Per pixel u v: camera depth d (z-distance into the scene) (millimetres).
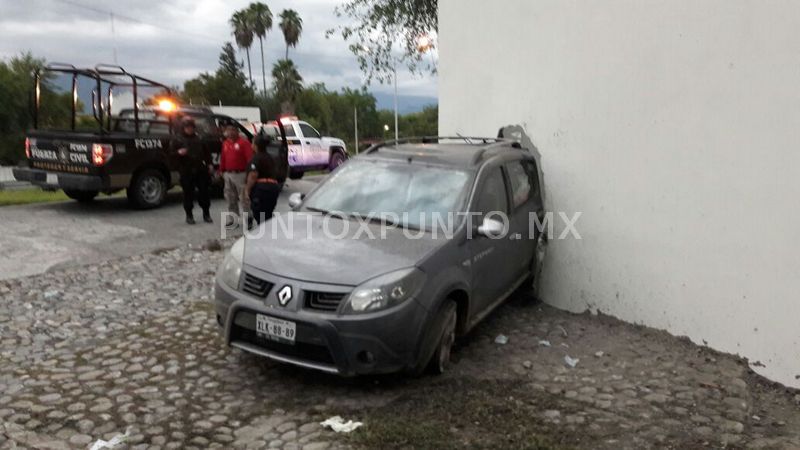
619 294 5891
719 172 4969
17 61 40438
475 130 7219
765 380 4734
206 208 10461
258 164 8789
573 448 3658
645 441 3803
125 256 8023
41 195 14492
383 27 13992
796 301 4547
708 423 4066
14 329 5367
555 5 6105
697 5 4973
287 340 4070
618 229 5820
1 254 7879
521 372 4812
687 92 5125
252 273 4285
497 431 3824
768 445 3816
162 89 11898
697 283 5223
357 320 3979
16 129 39844
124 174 10898
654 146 5426
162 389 4297
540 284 6629
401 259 4324
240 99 67438
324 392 4305
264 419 3912
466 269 4773
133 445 3574
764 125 4637
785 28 4445
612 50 5656
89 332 5355
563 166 6266
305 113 75875
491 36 6844
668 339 5449
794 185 4488
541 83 6367
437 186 5199
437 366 4543
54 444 3561
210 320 5695
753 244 4793
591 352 5262
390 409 4078
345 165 5738
